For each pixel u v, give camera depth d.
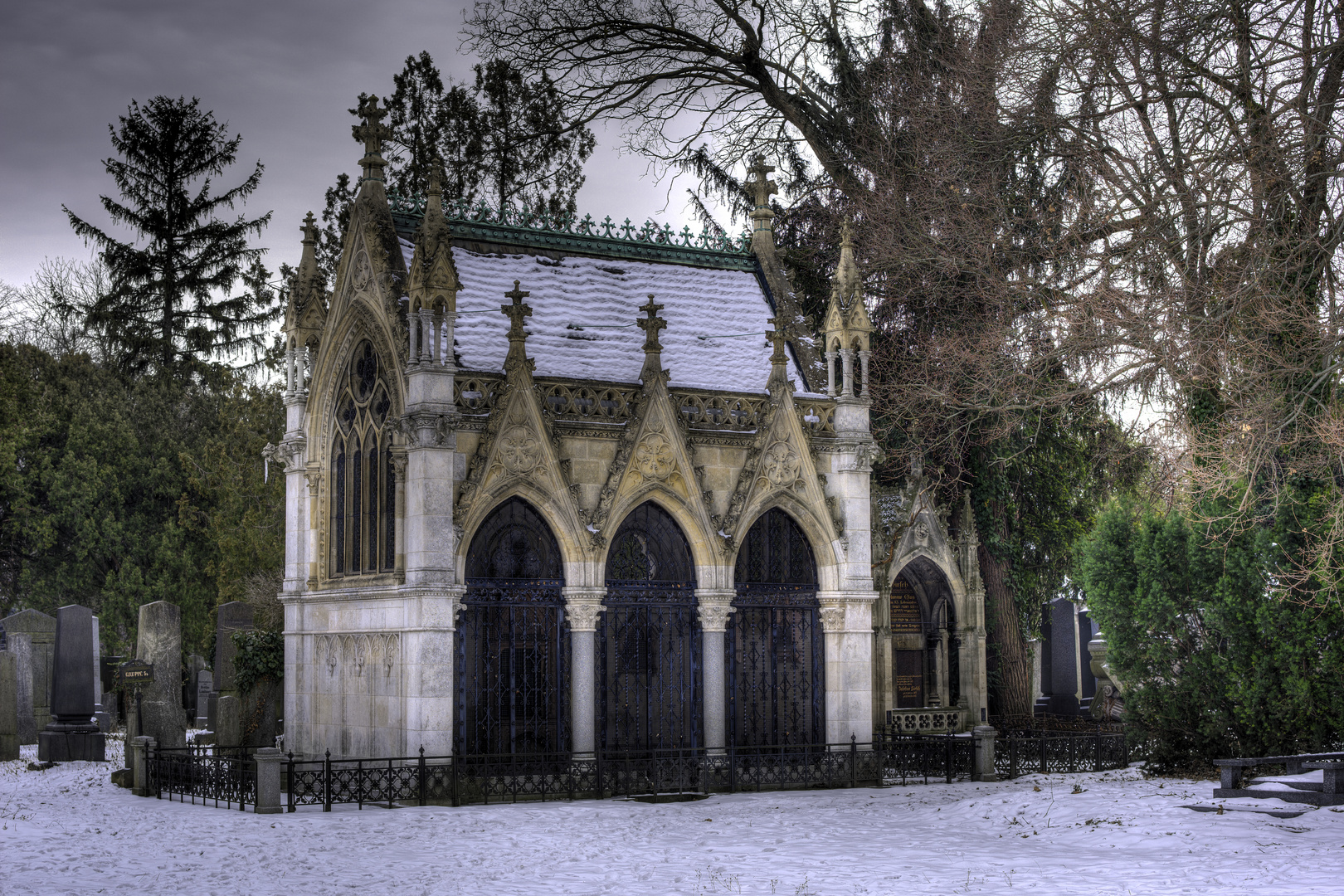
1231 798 19.77
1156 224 22.86
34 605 56.22
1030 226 28.11
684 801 23.12
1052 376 26.98
